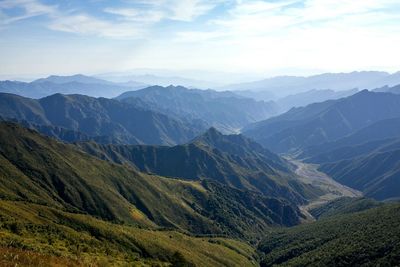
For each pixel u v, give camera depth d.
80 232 186.50
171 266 134.75
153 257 198.75
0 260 52.00
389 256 186.25
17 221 158.12
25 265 53.09
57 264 58.22
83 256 109.62
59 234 159.75
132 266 130.50
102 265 97.00
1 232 121.94
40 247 104.44
